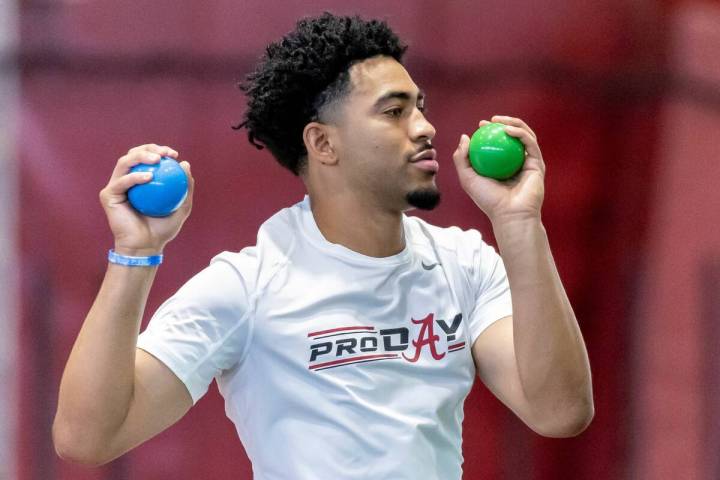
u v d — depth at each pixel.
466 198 12.88
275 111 7.75
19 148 12.42
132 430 6.98
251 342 7.23
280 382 7.19
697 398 13.11
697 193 13.10
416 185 7.27
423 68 12.81
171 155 6.84
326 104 7.45
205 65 12.61
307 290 7.28
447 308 7.51
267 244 7.48
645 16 12.93
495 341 7.53
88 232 12.49
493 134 7.20
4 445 12.35
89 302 12.48
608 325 13.08
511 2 12.84
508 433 12.89
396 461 7.07
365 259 7.38
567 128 12.95
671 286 13.11
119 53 12.52
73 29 12.45
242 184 12.70
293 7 12.66
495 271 7.80
